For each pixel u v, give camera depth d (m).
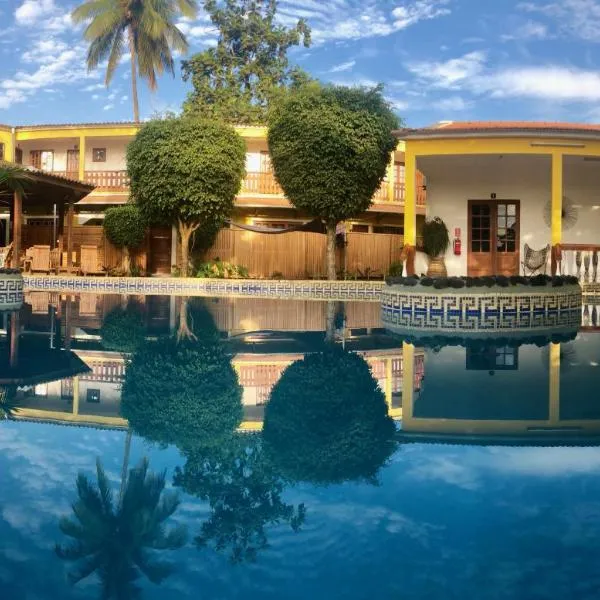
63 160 27.67
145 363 6.66
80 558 2.17
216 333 9.28
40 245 24.42
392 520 2.48
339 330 9.80
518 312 10.34
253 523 2.45
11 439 3.68
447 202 17.64
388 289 11.14
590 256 15.36
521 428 4.01
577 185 17.42
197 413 4.45
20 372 6.03
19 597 1.91
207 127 19.89
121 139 26.80
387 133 18.33
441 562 2.13
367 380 5.75
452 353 7.36
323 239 23.73
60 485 2.87
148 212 20.36
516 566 2.09
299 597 1.90
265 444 3.66
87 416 4.27
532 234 17.41
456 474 3.08
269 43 36.19
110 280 19.39
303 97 18.14
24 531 2.40
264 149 25.34
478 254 17.53
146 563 2.13
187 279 19.16
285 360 6.92
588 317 11.57
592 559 2.15
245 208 24.67
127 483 2.92
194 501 2.70
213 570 2.06
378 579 2.00
